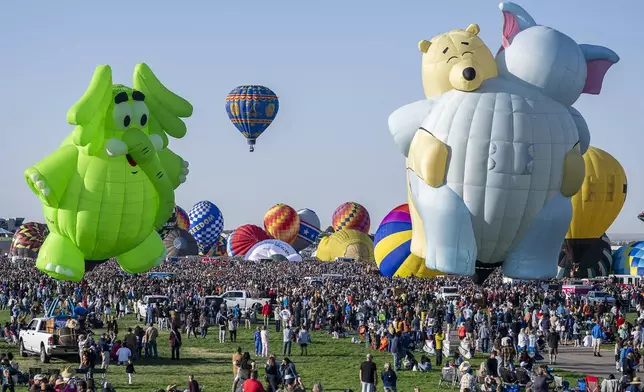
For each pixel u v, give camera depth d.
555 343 34.91
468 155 36.78
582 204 61.19
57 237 38.59
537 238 37.47
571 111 38.62
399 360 32.84
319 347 39.44
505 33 38.91
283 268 96.81
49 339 33.12
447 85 38.19
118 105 35.59
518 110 36.84
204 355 36.69
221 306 44.81
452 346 39.16
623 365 29.44
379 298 52.78
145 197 37.72
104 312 51.62
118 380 30.34
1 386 26.47
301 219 138.75
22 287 58.59
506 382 27.84
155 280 67.50
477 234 37.56
